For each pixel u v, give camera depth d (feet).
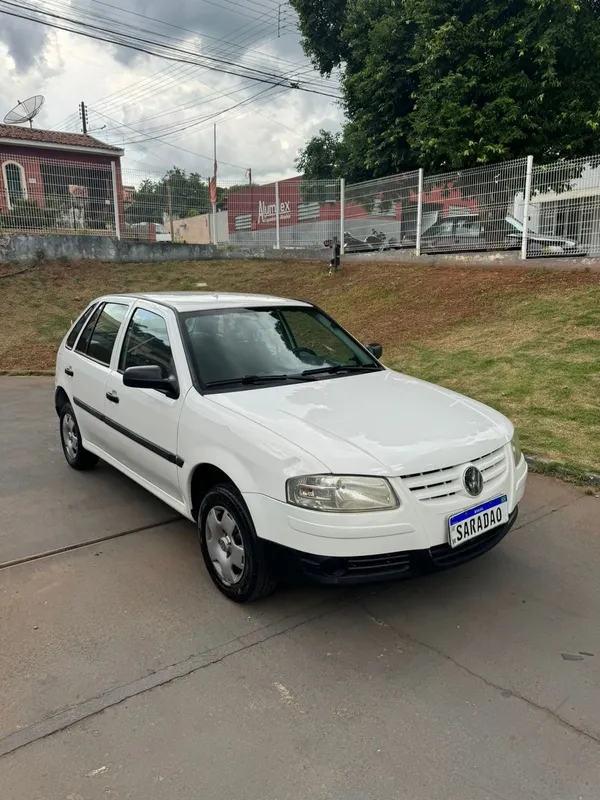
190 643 9.62
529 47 41.88
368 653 9.37
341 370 13.62
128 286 51.11
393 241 50.80
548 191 38.73
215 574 11.05
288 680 8.75
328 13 61.46
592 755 7.38
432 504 9.36
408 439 9.90
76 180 54.39
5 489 16.37
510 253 40.88
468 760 7.30
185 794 6.84
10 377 33.91
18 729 7.80
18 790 6.87
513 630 9.96
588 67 43.16
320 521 9.01
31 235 52.75
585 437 18.56
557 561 12.23
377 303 40.50
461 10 45.75
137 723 7.91
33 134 87.71
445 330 32.78
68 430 17.85
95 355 15.85
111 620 10.24
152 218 58.44
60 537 13.44
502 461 10.63
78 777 7.06
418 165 54.19
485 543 10.17
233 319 13.69
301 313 15.21
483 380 24.71
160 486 12.80
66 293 48.70
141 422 12.93
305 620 10.25
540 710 8.14
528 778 7.04
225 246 60.64
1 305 45.24
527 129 43.68
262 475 9.63
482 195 42.73
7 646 9.52
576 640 9.70
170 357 12.64
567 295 32.81
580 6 40.40
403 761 7.29
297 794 6.82
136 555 12.62
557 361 25.22
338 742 7.59
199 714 8.08
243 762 7.29
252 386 12.05
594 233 36.78
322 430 9.98
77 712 8.11
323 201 56.34
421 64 45.98
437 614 10.43
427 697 8.39
